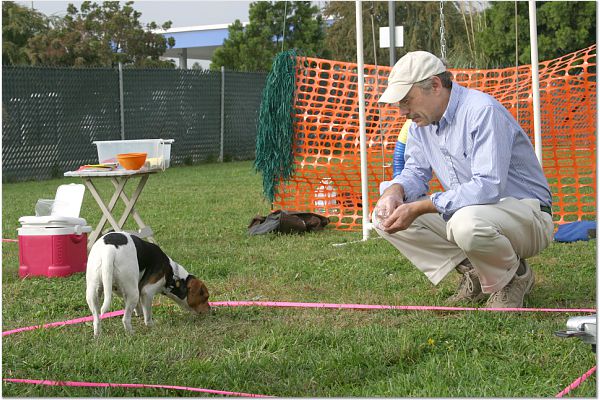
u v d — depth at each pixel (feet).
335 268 18.94
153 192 38.88
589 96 26.09
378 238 23.25
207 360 11.62
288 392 10.46
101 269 13.10
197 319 14.55
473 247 13.58
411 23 86.17
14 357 12.08
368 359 11.53
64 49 71.10
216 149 62.49
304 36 80.89
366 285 17.12
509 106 27.22
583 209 28.81
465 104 13.67
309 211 28.89
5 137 47.32
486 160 13.38
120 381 11.01
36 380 11.00
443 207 13.67
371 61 90.63
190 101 60.03
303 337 12.75
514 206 13.73
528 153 14.12
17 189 42.86
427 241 15.29
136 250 13.65
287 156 26.58
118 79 54.44
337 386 10.62
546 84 27.50
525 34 74.79
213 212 30.58
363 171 23.21
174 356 12.10
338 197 28.04
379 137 31.78
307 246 22.38
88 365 11.67
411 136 15.37
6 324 14.57
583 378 10.41
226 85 62.90
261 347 12.21
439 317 14.08
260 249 21.97
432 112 13.78
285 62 26.40
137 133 56.18
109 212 22.47
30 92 48.85
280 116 26.40
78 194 20.77
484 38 71.46
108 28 75.25
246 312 14.88
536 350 11.78
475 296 15.24
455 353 11.68
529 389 10.23
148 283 14.05
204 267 19.26
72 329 14.06
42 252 18.98
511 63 75.46
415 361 11.63
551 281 16.89
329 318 14.21
